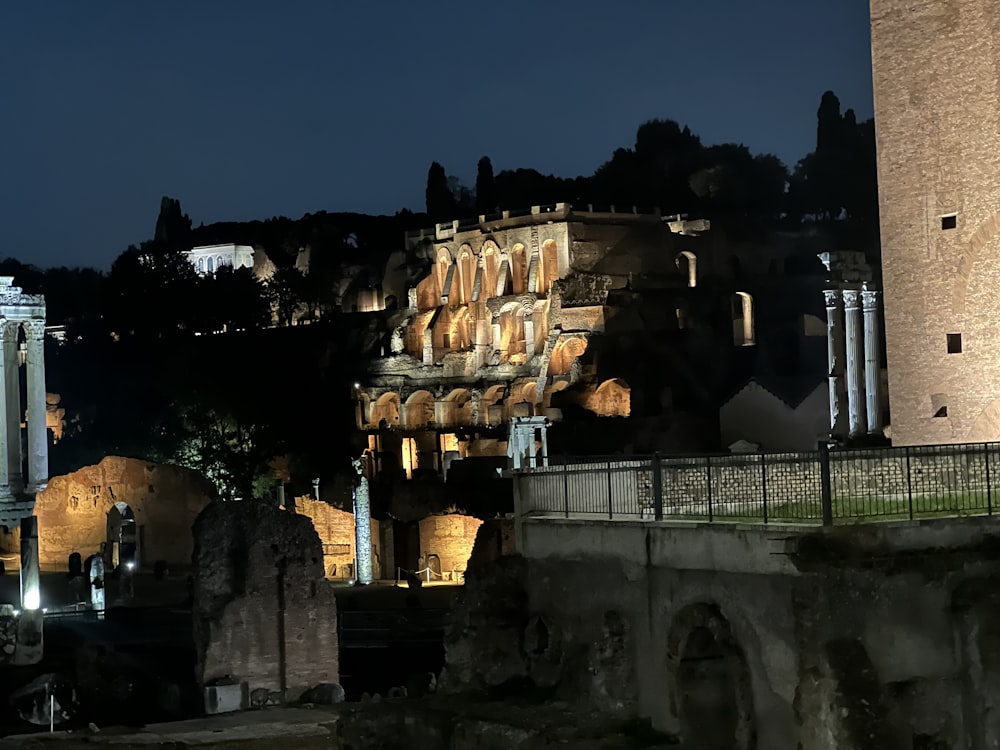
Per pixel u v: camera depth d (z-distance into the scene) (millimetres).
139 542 99000
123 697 54281
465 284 143375
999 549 28906
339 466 124875
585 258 132375
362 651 62281
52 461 144875
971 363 43562
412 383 138875
